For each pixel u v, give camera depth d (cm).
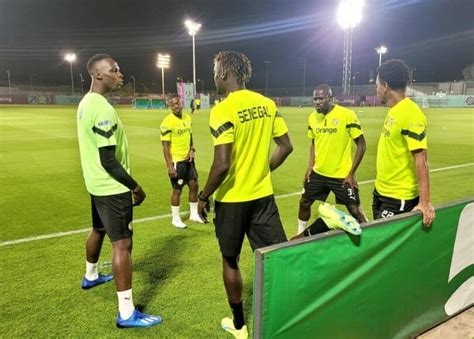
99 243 334
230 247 267
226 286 272
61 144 1357
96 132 270
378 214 328
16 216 546
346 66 4175
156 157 1081
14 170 892
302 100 5219
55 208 588
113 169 274
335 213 208
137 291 337
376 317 232
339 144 421
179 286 346
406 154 302
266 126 259
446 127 1895
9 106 5097
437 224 253
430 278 261
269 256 175
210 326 288
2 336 275
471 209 275
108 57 286
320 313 201
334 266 201
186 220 539
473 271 296
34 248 431
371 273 220
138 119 2666
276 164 281
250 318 302
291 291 186
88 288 343
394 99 300
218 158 242
